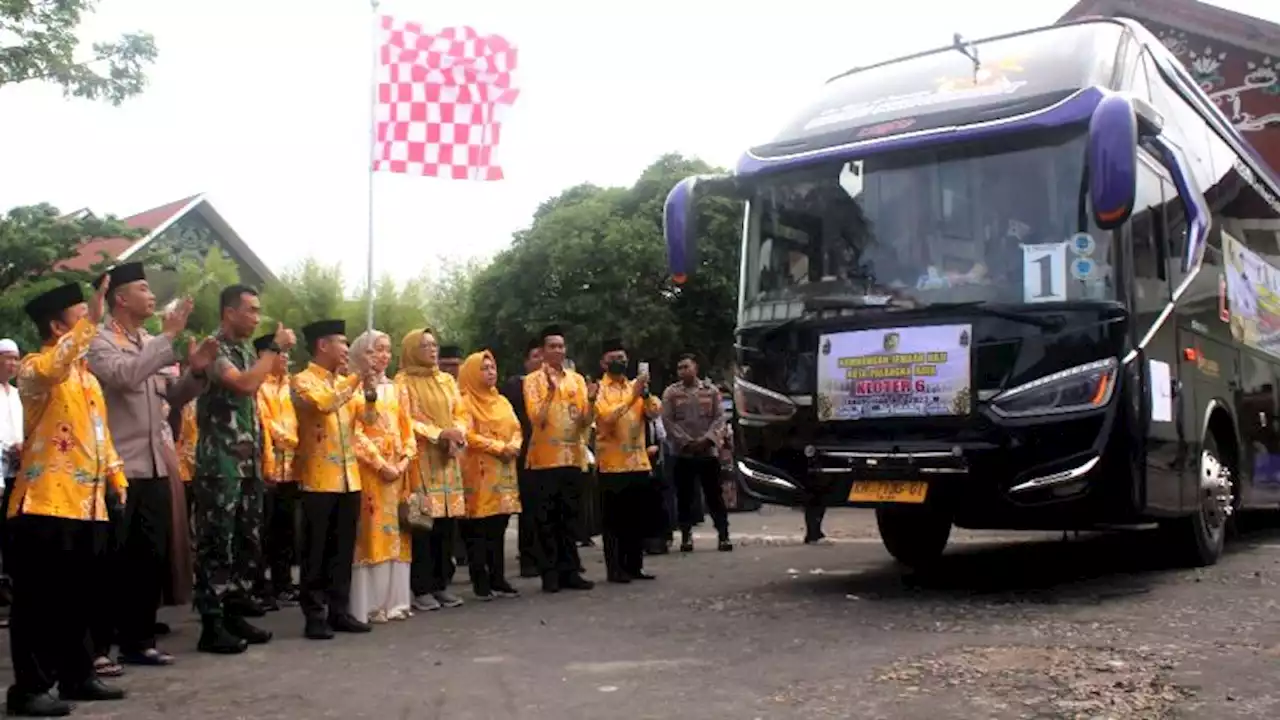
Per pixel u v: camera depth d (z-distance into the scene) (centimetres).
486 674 556
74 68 1502
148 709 504
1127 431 681
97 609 569
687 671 544
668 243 802
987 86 752
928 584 822
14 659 502
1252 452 933
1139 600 698
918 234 736
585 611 753
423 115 1103
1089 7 1681
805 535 1210
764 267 794
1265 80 1552
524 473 878
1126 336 685
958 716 440
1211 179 899
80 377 524
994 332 697
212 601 637
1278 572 809
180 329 564
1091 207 654
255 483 671
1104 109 640
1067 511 686
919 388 713
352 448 700
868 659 552
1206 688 470
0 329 1513
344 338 691
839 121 796
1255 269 992
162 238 2800
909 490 713
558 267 2434
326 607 738
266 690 536
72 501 507
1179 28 1609
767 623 673
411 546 789
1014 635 598
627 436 907
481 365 840
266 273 3055
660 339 2389
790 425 760
